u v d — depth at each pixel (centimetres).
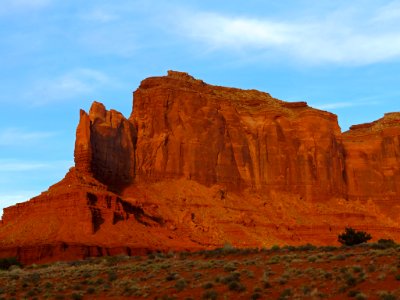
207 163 12206
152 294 5166
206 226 10819
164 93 12525
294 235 11369
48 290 5662
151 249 8975
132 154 11919
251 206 12006
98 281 5841
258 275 5369
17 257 8412
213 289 5069
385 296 4316
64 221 9156
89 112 11562
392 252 5603
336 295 4566
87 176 10362
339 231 11700
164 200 11319
